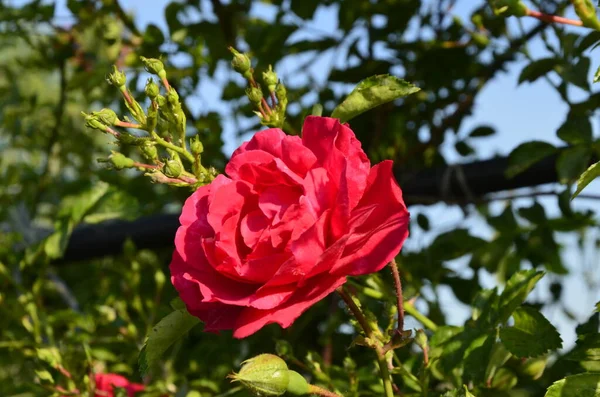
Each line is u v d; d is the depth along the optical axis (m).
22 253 0.71
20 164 0.92
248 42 0.71
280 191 0.41
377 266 0.40
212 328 0.41
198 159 0.44
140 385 0.60
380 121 0.73
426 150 0.77
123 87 0.44
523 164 0.56
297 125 0.74
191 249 0.42
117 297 0.71
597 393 0.42
